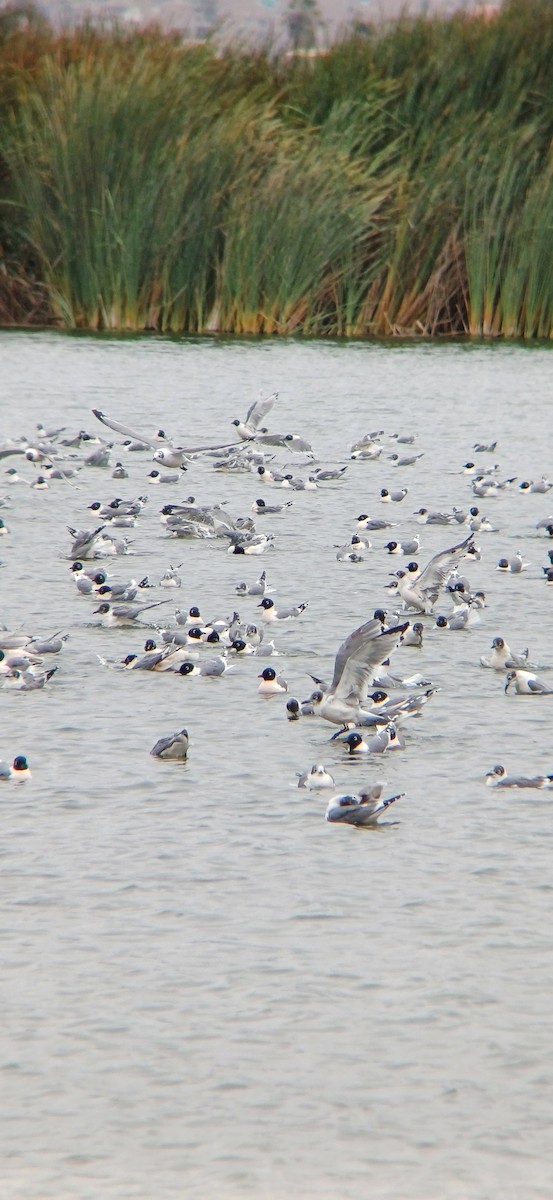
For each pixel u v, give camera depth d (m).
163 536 41.34
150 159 78.19
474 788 23.03
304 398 65.00
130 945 18.06
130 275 79.69
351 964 17.70
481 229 80.25
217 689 27.84
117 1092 15.38
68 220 78.75
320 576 36.84
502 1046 16.16
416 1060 15.93
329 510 45.53
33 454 49.00
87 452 54.12
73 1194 13.93
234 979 17.36
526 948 18.09
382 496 46.72
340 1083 15.55
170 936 18.30
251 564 38.03
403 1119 15.02
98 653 29.92
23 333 80.00
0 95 82.56
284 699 27.31
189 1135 14.77
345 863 20.30
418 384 69.06
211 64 83.81
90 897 19.22
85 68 80.56
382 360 74.94
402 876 19.94
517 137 79.69
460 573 37.47
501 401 65.81
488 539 41.91
